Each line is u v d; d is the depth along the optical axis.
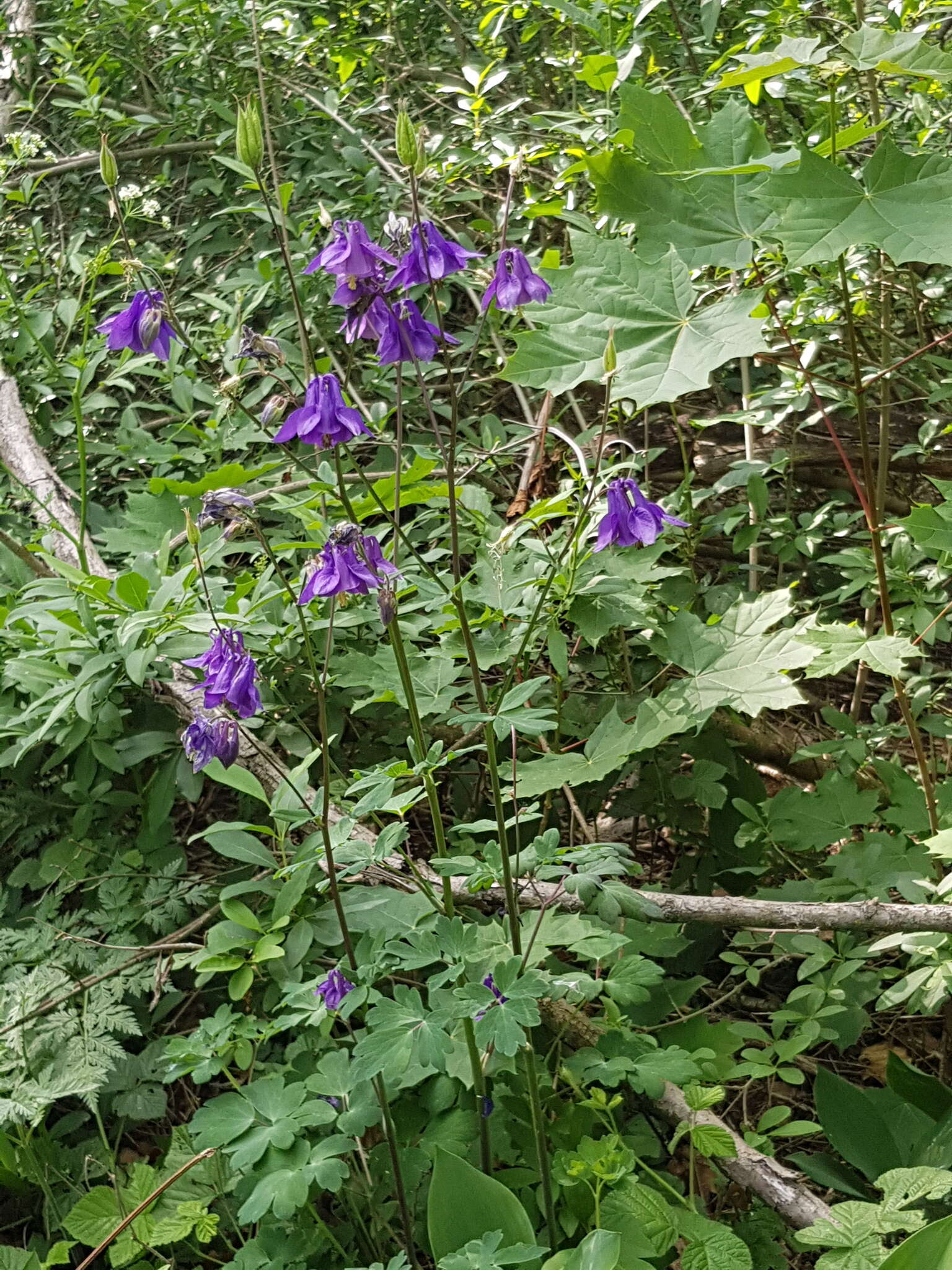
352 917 0.65
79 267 1.01
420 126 0.51
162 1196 0.62
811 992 0.71
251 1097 0.58
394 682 0.71
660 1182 0.61
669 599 0.88
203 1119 0.57
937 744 0.98
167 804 0.76
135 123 1.16
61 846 0.77
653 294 0.60
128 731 0.82
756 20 0.88
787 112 0.97
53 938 0.72
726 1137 0.59
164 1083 0.71
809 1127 0.64
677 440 1.11
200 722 0.53
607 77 0.78
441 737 0.86
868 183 0.56
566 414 1.10
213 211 1.25
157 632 0.73
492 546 0.67
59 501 0.96
